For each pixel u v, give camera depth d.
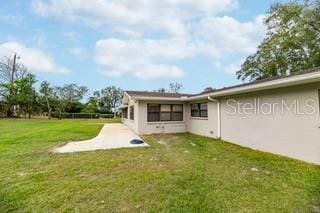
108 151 7.60
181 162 6.10
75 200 3.62
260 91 7.86
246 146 8.56
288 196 3.78
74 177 4.77
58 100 38.59
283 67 18.27
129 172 5.13
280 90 7.00
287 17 17.17
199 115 12.62
